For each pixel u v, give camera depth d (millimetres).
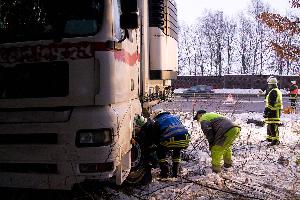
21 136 4059
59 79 4047
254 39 62281
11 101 4090
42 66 4070
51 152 3938
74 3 4074
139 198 5176
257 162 7570
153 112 7254
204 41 65625
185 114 13125
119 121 4145
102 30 4004
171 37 8297
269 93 9750
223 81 43531
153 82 7562
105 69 3988
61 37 4023
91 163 3893
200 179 6234
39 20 4129
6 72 4145
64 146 3912
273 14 9719
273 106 9625
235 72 63594
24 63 4098
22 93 4109
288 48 9758
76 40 3994
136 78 6012
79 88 3984
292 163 7480
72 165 3908
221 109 18953
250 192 5578
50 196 5098
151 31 7195
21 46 4102
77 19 4062
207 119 6785
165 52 7641
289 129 12547
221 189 5672
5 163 4086
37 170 4043
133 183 5801
